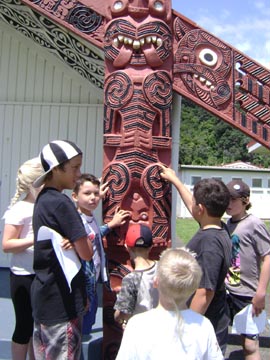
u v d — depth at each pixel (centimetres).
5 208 518
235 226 277
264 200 2075
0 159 522
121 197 271
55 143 209
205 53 302
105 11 294
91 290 244
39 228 198
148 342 157
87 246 198
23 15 395
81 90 515
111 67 285
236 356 323
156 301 226
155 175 272
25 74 521
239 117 304
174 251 171
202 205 211
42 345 196
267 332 367
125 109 275
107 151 280
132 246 237
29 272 238
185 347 156
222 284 208
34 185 208
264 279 257
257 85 306
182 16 298
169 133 280
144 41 278
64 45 415
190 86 298
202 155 3866
